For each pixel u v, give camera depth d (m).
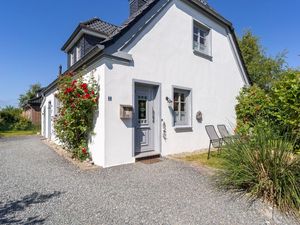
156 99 7.39
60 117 7.44
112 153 6.03
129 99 6.45
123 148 6.27
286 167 3.52
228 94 10.80
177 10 8.13
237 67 11.59
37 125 23.55
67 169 5.71
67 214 3.14
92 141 6.51
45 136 15.51
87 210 3.28
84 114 6.46
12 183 4.55
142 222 2.93
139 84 6.94
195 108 8.87
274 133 4.14
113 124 6.06
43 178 4.90
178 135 8.05
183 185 4.44
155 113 7.41
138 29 6.73
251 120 8.70
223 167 4.23
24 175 5.15
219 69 10.28
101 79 6.05
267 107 7.15
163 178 4.91
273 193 3.49
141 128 7.09
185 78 8.41
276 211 3.27
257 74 21.53
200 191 4.10
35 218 3.02
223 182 4.11
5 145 11.08
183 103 8.54
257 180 3.71
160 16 7.45
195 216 3.12
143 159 6.77
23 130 23.00
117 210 3.29
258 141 3.92
